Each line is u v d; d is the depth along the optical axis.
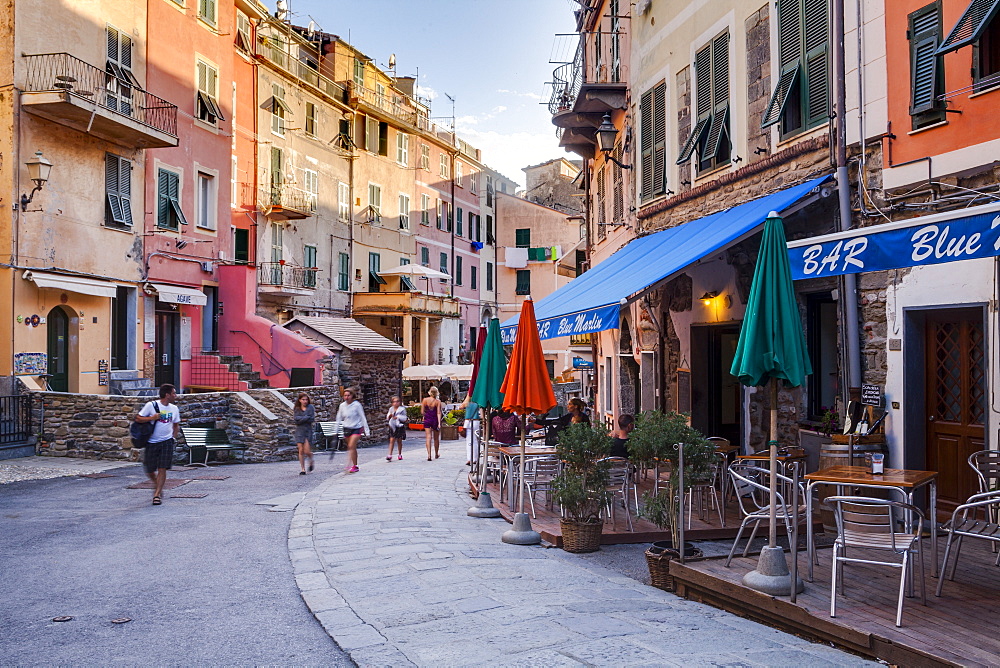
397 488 13.12
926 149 8.26
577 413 12.38
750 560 6.54
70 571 7.41
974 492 7.87
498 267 60.06
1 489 13.00
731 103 12.00
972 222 5.56
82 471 15.02
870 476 5.87
